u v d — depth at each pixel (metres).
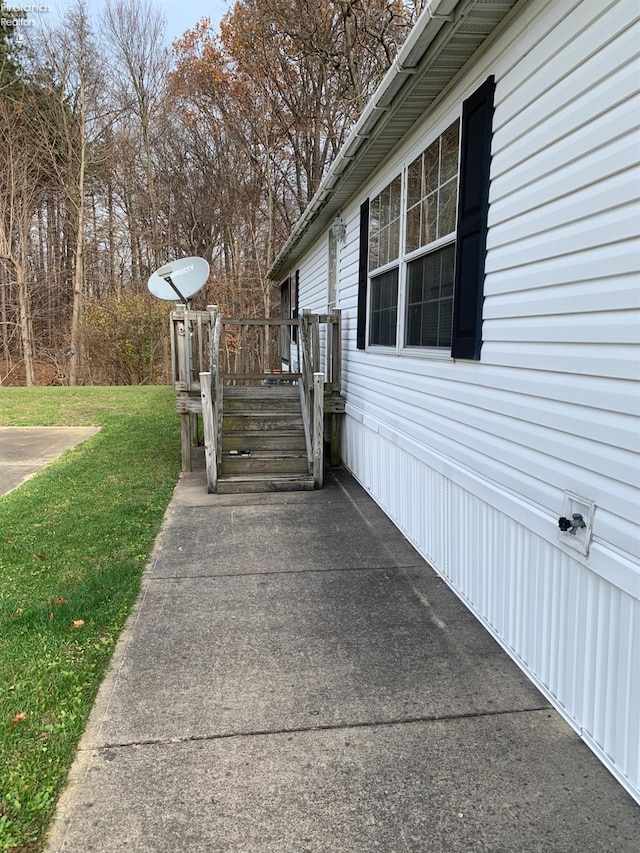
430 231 3.93
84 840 1.77
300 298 11.36
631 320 1.90
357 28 13.39
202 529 4.72
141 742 2.20
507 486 2.80
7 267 20.36
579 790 1.97
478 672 2.70
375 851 1.74
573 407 2.23
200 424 9.75
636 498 1.88
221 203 21.66
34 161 19.86
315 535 4.60
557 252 2.33
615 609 2.01
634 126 1.88
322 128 18.41
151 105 22.16
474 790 1.98
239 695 2.51
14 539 4.36
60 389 15.36
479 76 3.06
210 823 1.84
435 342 3.87
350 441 6.75
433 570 3.91
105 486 5.93
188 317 6.60
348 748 2.18
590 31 2.11
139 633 3.04
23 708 2.37
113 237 22.20
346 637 3.02
